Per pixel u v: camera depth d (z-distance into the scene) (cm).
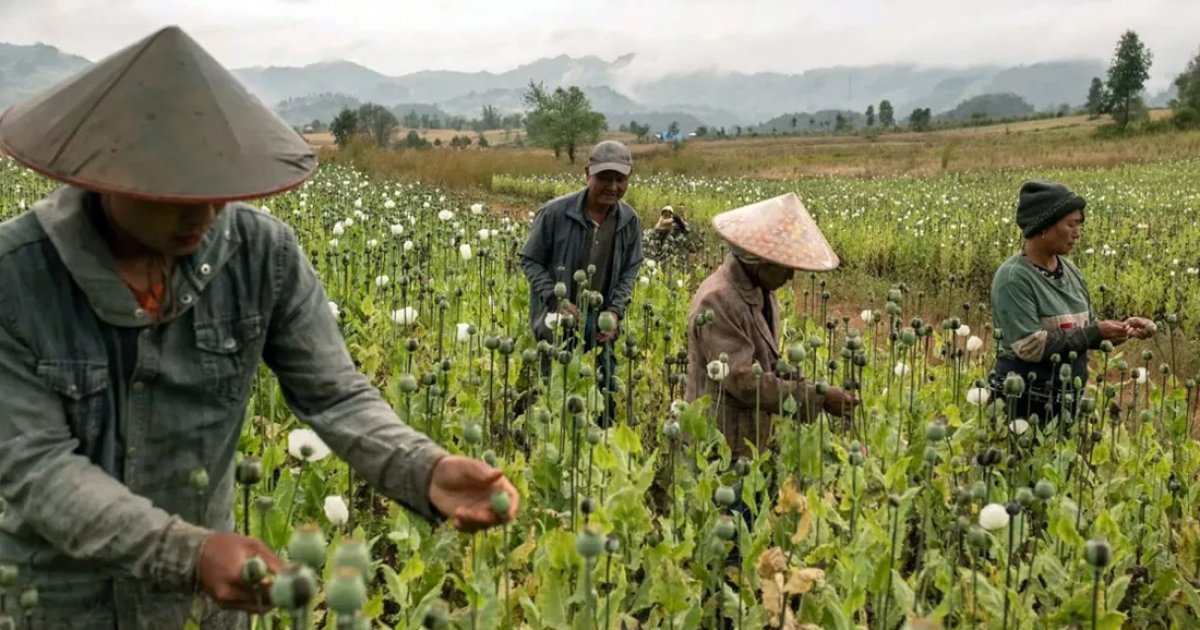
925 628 191
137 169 202
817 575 365
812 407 467
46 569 242
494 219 1585
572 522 370
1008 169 5272
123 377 235
